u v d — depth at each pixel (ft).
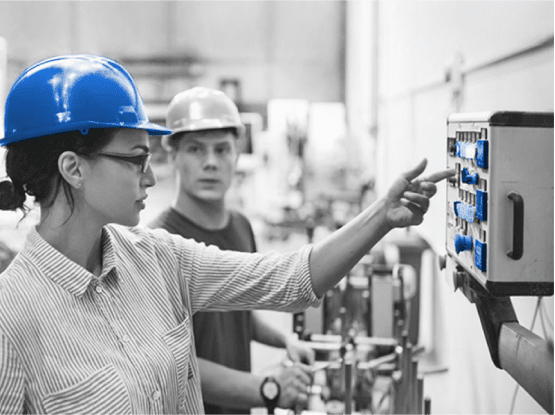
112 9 35.68
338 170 31.91
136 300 4.14
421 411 6.63
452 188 4.60
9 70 34.83
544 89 4.64
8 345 3.55
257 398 6.13
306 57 36.83
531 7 4.93
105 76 3.93
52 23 35.12
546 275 3.50
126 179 3.92
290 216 29.43
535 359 3.49
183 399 4.27
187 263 4.68
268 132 32.37
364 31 26.17
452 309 8.82
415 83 12.54
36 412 3.65
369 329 8.80
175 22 36.27
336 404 8.72
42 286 3.77
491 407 6.38
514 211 3.43
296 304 4.66
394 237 13.80
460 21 7.89
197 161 6.77
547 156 3.49
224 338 6.75
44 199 3.97
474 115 3.88
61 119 3.78
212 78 36.88
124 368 3.84
